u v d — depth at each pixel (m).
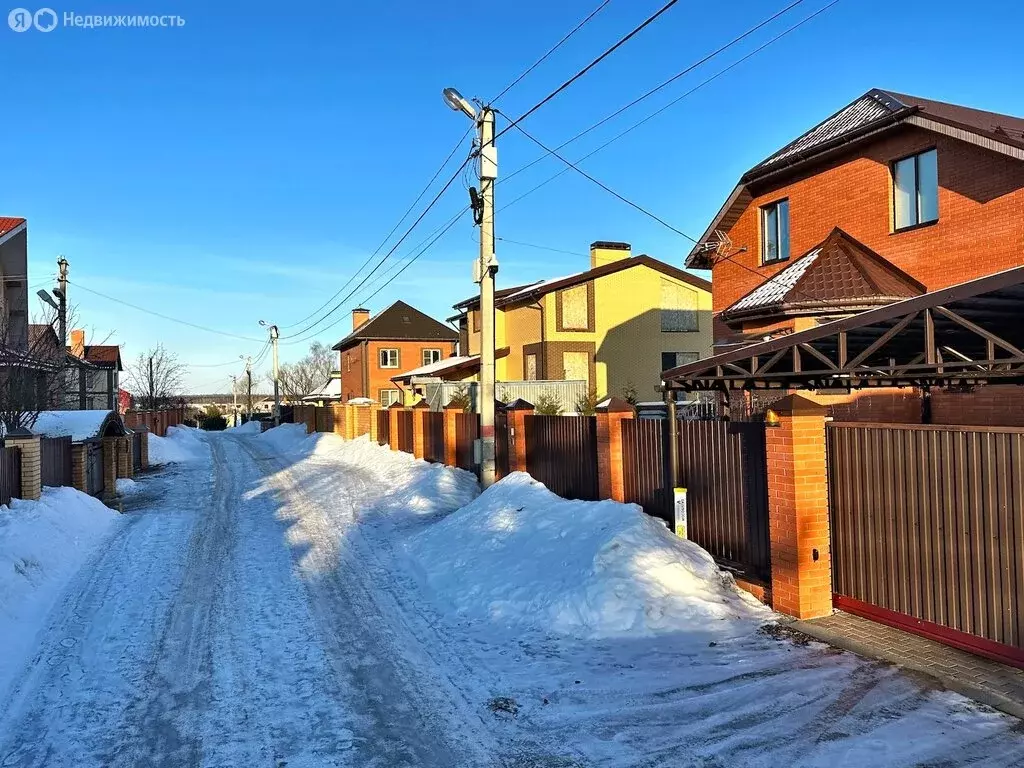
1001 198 11.02
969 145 11.50
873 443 5.95
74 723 4.86
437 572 8.60
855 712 4.46
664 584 6.77
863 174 13.51
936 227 12.05
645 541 7.35
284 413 50.12
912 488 5.61
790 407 6.23
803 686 4.88
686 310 27.72
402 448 21.16
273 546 10.53
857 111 14.70
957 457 5.26
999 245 11.04
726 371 7.77
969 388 10.67
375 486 16.45
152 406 46.62
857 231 13.62
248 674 5.68
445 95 12.20
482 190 12.34
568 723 4.62
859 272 12.47
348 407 28.41
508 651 6.01
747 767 3.94
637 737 4.38
